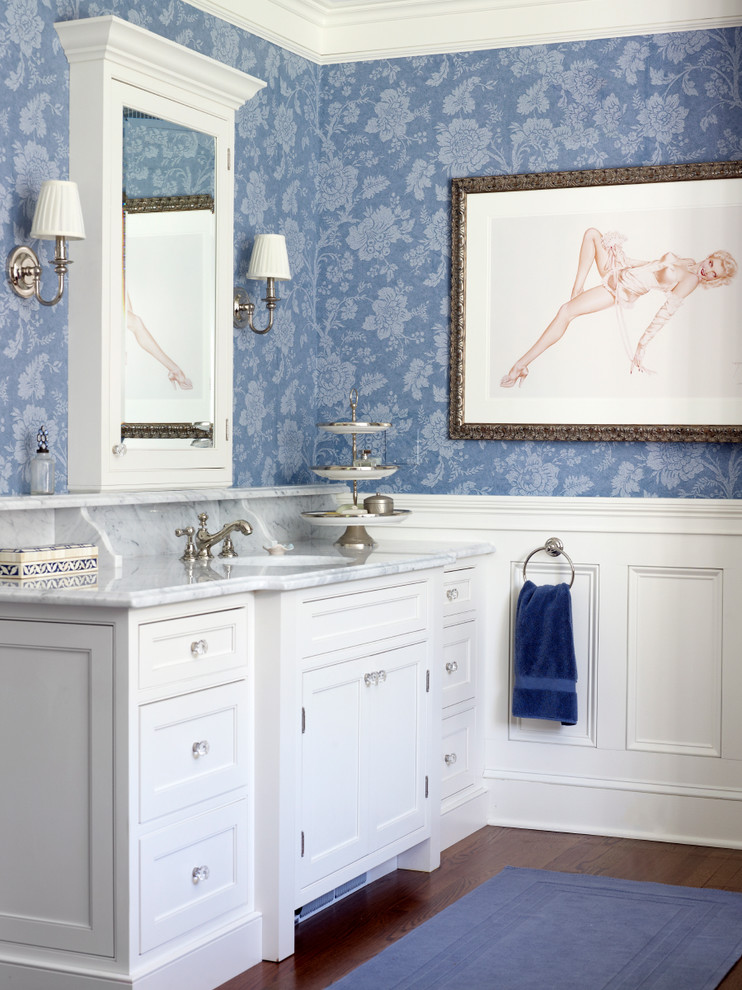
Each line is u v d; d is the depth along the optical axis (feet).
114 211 10.18
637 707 13.01
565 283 13.26
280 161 13.51
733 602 12.67
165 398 10.99
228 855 9.16
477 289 13.60
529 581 13.12
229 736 9.16
